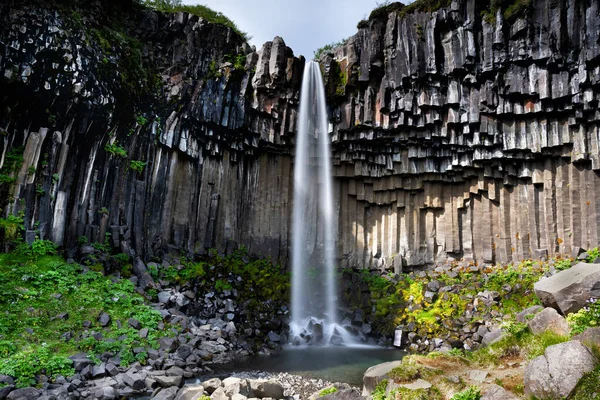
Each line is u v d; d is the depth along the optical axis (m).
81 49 13.39
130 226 14.92
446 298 15.05
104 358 9.72
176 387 8.77
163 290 13.79
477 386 6.48
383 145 18.17
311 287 17.17
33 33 12.50
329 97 18.17
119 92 14.38
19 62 12.26
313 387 9.62
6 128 12.47
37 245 12.24
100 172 14.44
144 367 9.91
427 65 16.81
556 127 15.76
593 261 13.87
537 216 16.25
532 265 15.58
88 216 13.93
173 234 16.16
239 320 14.30
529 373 5.83
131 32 15.73
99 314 11.06
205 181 17.25
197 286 14.75
